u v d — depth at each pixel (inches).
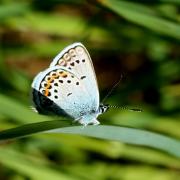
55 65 8.5
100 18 10.7
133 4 9.0
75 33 10.9
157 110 10.3
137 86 10.2
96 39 10.9
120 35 10.8
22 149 9.9
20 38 11.5
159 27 8.9
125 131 7.8
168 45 10.8
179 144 8.0
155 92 10.9
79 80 8.5
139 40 10.8
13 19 10.8
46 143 10.1
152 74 10.3
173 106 10.4
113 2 8.8
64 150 10.2
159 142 7.9
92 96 8.6
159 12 9.4
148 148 10.0
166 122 10.2
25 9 9.9
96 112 8.6
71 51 8.5
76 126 7.6
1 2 10.4
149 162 10.0
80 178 9.4
